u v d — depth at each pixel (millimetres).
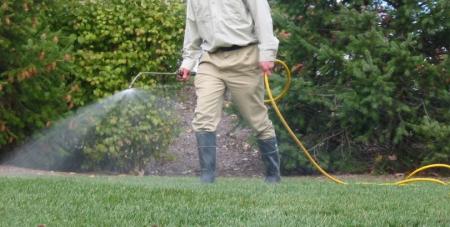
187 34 19328
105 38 31328
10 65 27047
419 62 27047
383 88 26594
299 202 14039
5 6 26422
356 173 29719
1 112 27297
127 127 29078
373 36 27172
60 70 27828
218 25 18453
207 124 18672
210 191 15477
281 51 28984
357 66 26969
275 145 19891
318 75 29484
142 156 29641
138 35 31250
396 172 29688
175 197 14281
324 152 29391
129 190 15234
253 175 30062
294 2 29234
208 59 18766
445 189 18891
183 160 31672
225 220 11758
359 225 11578
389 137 29078
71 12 31016
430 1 27281
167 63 32031
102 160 29391
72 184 16438
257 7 18344
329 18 28484
